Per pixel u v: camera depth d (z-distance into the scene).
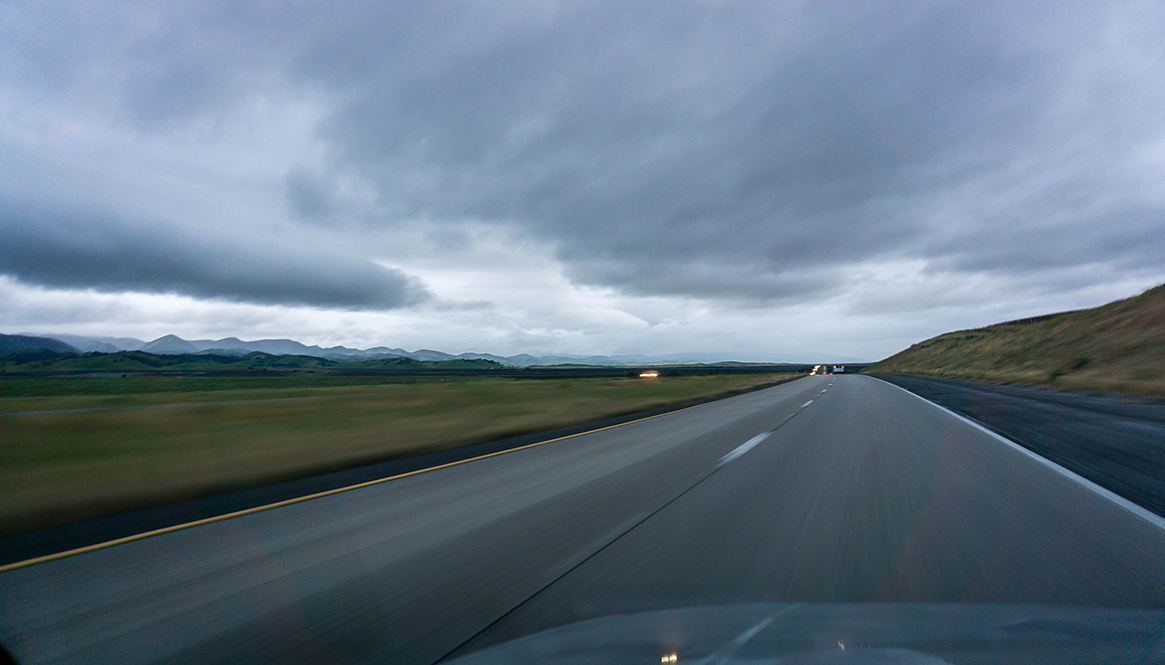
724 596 3.56
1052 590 3.54
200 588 4.15
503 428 15.18
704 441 11.64
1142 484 6.83
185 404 20.80
